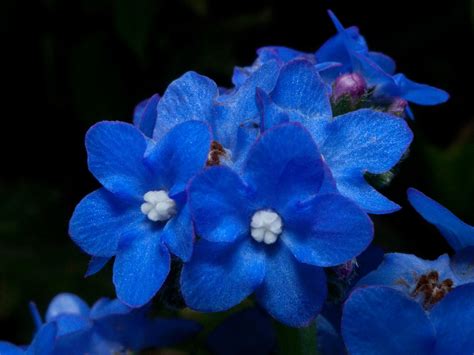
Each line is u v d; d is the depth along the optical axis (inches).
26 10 4.9
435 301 2.4
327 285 2.2
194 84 2.3
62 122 5.1
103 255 2.2
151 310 2.7
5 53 5.0
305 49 5.0
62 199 4.9
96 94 4.8
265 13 4.8
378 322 2.1
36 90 5.1
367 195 2.2
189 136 2.1
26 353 2.5
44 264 4.5
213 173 2.0
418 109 4.9
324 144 2.2
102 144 2.2
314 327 2.4
